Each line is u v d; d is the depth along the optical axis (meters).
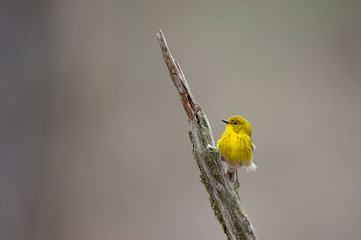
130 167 15.98
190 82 17.95
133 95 17.05
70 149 15.64
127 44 17.55
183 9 18.41
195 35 18.45
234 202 5.86
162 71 17.44
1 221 14.08
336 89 18.16
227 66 18.33
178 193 15.66
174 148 16.36
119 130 16.52
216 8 18.70
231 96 17.86
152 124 16.73
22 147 14.73
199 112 6.04
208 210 15.12
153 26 17.98
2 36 14.92
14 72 15.03
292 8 18.95
